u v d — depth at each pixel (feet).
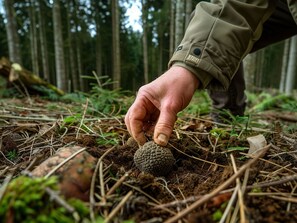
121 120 1.57
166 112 0.91
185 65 0.98
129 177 0.82
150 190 0.78
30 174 0.63
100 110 1.92
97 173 0.74
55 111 2.00
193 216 0.60
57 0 6.06
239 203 0.63
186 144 1.16
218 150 1.13
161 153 0.89
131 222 0.53
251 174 0.80
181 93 0.94
